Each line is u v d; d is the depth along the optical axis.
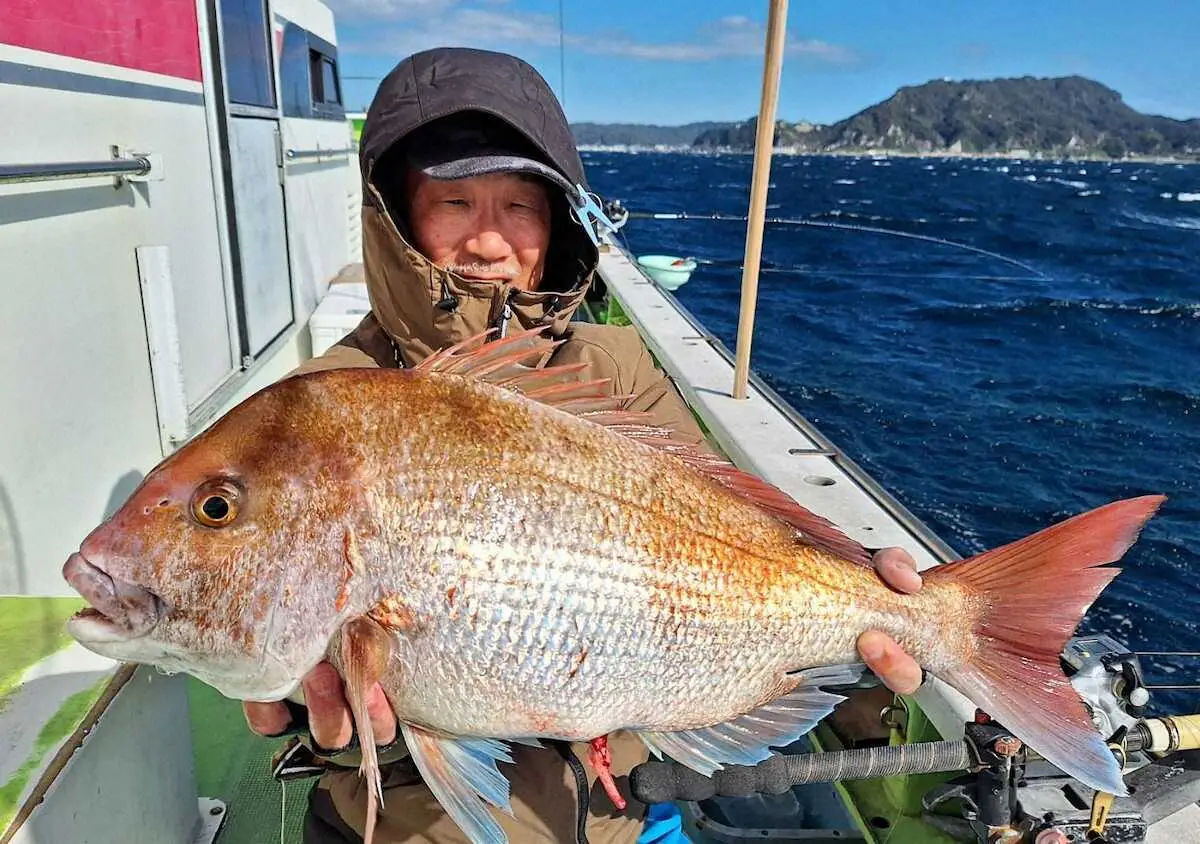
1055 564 0.66
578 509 0.61
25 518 0.88
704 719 0.65
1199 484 2.85
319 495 0.57
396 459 0.59
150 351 1.21
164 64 1.27
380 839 0.71
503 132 0.81
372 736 0.56
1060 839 0.61
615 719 0.63
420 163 0.76
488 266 0.82
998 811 0.64
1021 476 2.90
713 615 0.64
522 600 0.59
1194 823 0.65
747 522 0.67
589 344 0.88
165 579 0.55
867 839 0.86
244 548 0.56
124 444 1.12
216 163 1.48
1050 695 0.64
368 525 0.58
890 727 0.90
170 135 1.29
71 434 0.98
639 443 0.67
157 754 0.77
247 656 0.57
